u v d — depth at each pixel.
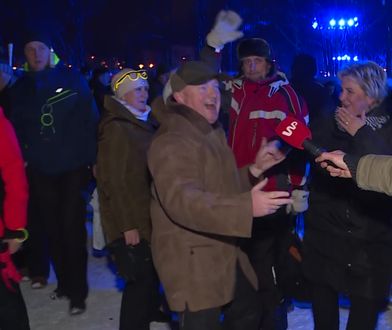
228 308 2.70
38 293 4.65
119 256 3.37
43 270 4.76
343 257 2.81
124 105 3.44
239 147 3.62
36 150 4.25
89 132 4.26
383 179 2.12
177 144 2.37
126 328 3.42
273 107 3.58
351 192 2.74
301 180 3.52
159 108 2.63
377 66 2.71
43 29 4.41
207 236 2.44
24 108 4.27
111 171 3.29
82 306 4.21
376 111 2.73
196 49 25.28
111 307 4.32
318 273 2.92
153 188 2.56
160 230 2.49
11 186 2.70
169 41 27.36
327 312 2.99
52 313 4.24
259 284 3.54
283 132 2.39
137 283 3.40
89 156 4.25
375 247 2.76
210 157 2.43
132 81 3.45
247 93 3.66
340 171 2.27
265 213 2.22
